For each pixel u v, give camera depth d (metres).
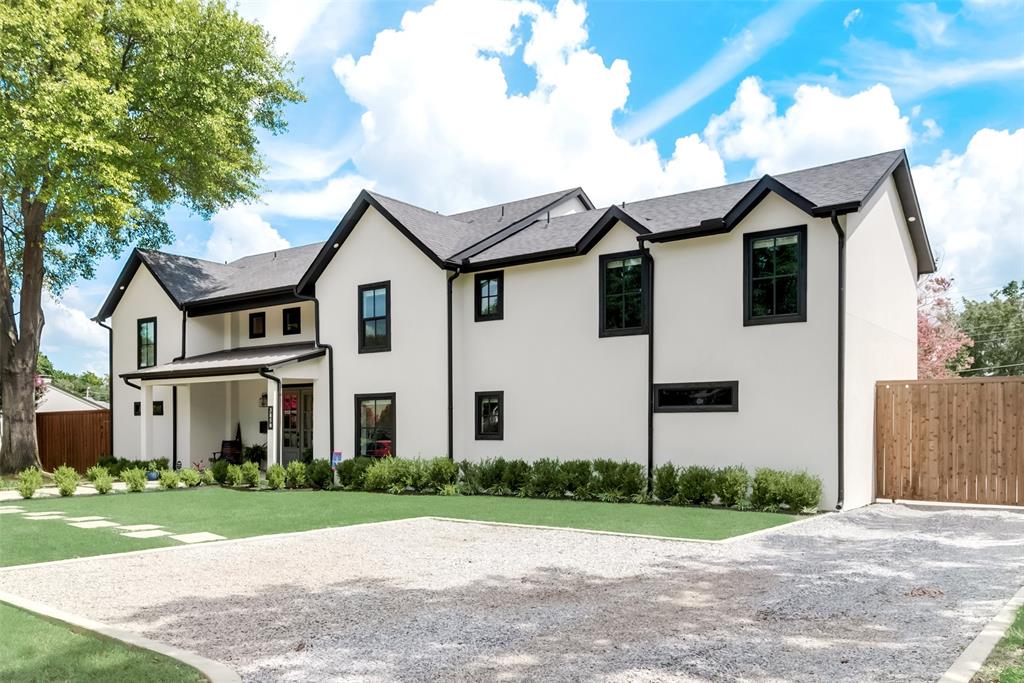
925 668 4.52
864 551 8.66
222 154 22.91
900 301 15.54
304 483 17.61
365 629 5.50
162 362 24.20
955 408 13.04
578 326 15.59
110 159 18.41
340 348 19.33
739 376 13.45
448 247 17.75
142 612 6.07
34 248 21.14
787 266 13.08
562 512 12.29
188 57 20.44
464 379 17.22
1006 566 7.73
